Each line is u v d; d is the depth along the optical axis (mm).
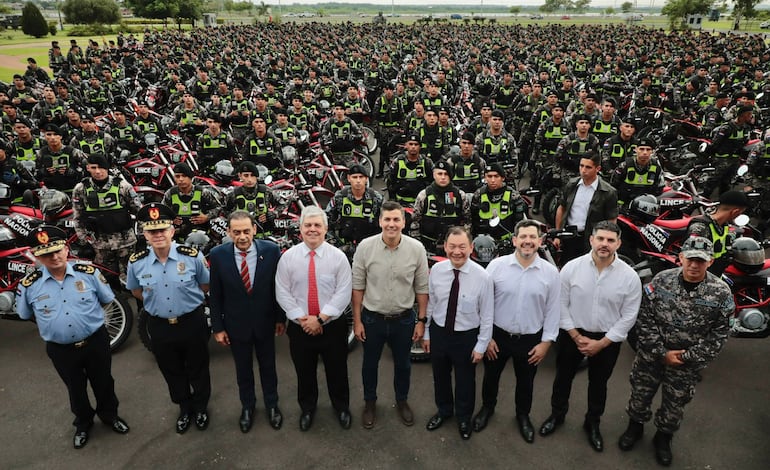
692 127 10469
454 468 3617
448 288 3656
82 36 55250
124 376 4691
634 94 13883
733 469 3588
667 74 17234
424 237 5434
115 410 4047
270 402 4102
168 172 8578
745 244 4578
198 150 8281
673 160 9070
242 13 105688
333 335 3863
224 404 4344
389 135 10453
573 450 3781
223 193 6641
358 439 3916
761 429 3965
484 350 3670
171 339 3812
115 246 5504
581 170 5273
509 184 5676
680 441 3850
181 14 65312
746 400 4301
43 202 5707
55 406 4316
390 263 3730
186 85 16656
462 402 3873
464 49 30969
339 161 9422
